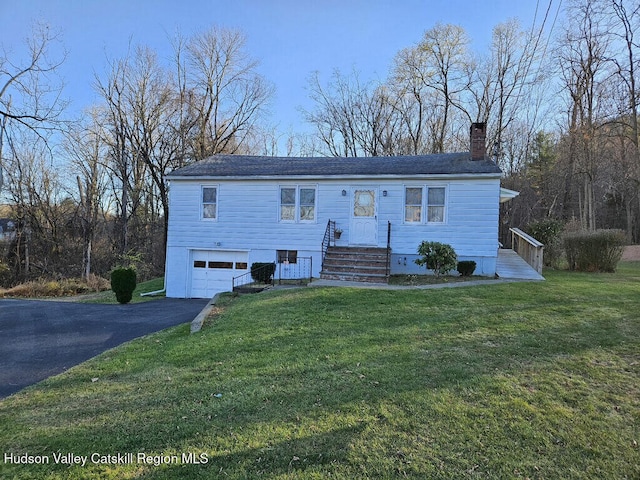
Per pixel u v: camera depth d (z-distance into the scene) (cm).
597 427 320
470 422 329
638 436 306
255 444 305
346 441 305
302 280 1413
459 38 2950
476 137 1416
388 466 273
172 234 1573
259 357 521
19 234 2634
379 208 1402
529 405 357
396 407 359
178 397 402
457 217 1334
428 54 3030
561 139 2761
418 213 1376
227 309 883
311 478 261
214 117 2839
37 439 321
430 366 459
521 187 3120
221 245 1535
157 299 1488
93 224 2811
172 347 600
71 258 2792
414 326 639
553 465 272
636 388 391
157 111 2647
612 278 1195
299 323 690
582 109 2420
